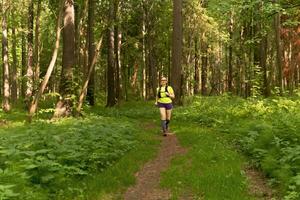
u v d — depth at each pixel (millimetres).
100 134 13734
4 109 32094
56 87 51250
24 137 11836
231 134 15117
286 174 8984
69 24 23297
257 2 16406
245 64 39844
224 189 8836
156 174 10578
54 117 22297
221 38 42719
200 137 15102
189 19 43281
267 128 13383
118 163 11227
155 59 54719
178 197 8664
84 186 9117
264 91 32125
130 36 53406
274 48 44219
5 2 34062
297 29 39562
